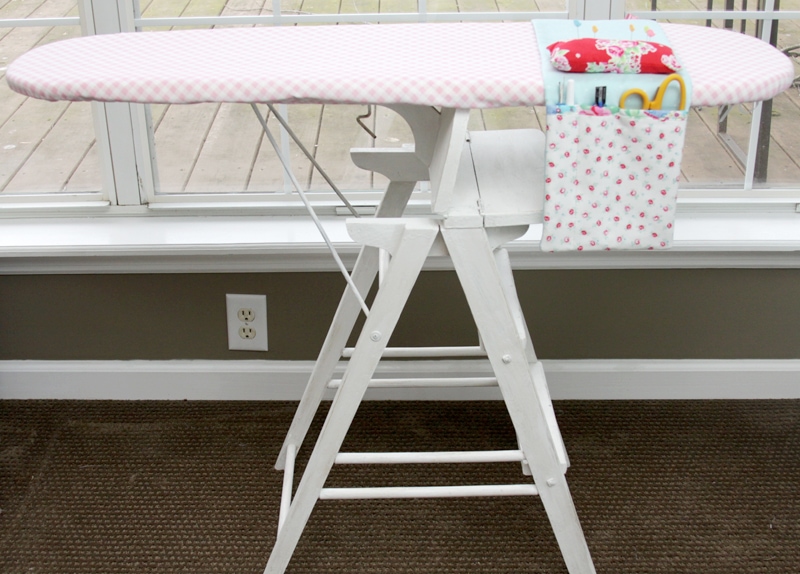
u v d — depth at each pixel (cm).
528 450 146
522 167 141
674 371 216
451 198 127
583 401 219
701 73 122
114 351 217
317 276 206
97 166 208
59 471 196
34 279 207
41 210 207
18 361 218
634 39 132
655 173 123
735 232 198
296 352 216
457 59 126
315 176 208
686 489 189
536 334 213
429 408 216
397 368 216
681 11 192
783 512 183
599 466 196
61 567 171
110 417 214
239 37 137
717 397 219
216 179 208
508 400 142
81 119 204
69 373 218
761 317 211
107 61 126
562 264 202
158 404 219
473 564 171
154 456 201
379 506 185
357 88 117
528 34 136
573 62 119
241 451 203
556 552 174
